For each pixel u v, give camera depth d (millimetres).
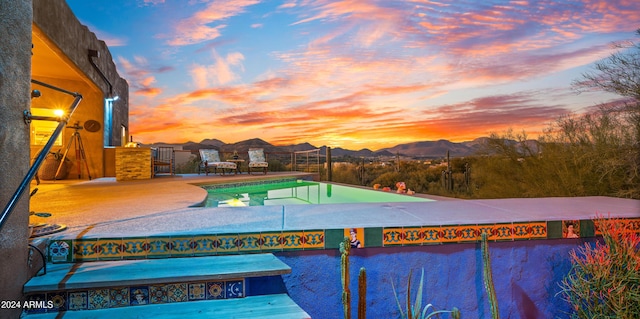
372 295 2145
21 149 1512
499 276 2285
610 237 2113
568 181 6082
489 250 2270
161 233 1953
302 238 2061
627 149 5406
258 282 1980
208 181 7309
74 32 6562
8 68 1395
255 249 2020
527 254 2314
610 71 5738
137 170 7625
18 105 1476
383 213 2615
